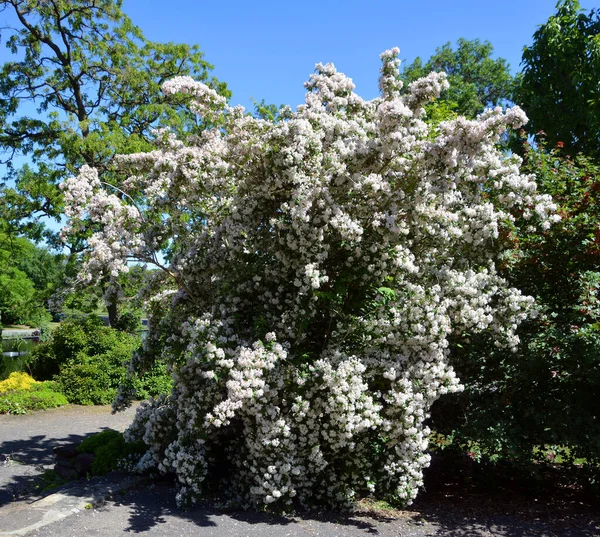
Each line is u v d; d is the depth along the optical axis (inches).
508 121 160.1
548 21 403.9
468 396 203.6
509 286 216.8
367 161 181.9
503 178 185.9
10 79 591.2
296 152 177.2
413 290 179.6
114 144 533.0
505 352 198.8
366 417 161.6
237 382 158.9
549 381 198.4
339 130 194.2
